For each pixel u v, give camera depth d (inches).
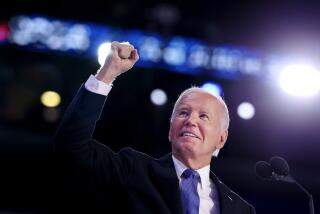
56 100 414.0
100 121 393.4
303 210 369.7
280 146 421.1
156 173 108.7
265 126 420.5
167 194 106.0
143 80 400.2
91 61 414.9
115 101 396.5
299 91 345.4
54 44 403.9
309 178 382.9
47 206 337.1
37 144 355.9
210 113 114.5
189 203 108.3
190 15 426.9
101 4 412.8
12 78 415.2
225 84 415.2
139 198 105.2
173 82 406.6
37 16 405.1
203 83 408.2
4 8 400.5
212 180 116.9
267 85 419.8
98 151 106.3
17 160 348.8
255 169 126.7
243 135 417.7
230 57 420.5
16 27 401.7
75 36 405.4
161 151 389.7
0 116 405.4
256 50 428.5
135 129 393.1
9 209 341.1
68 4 412.8
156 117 392.2
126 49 102.6
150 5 414.0
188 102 115.8
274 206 370.0
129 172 107.8
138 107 395.5
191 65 409.4
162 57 403.9
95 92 101.4
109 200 107.2
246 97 416.8
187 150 111.3
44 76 417.4
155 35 405.4
